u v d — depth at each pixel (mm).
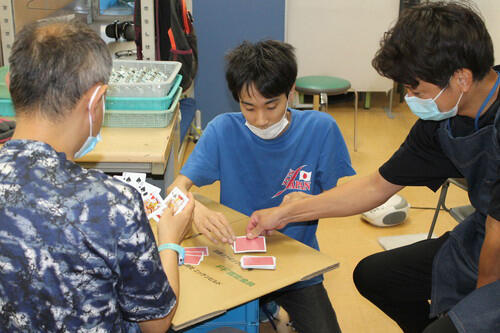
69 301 862
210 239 1457
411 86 1219
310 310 1596
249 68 1474
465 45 1120
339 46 4516
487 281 1239
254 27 4051
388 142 4270
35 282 848
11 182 855
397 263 1670
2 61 2488
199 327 1310
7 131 1849
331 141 1729
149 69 2293
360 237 2936
